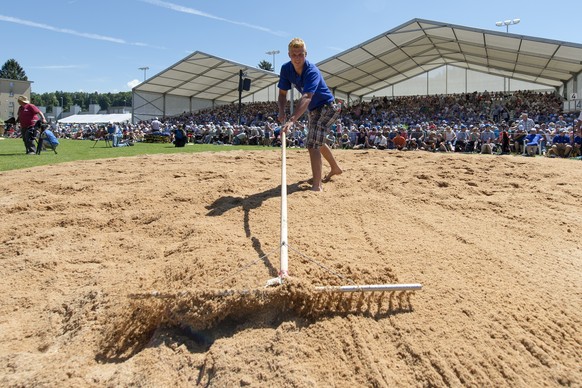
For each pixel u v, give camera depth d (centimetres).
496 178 562
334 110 484
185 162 749
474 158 706
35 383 217
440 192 494
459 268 298
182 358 224
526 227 387
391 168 630
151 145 2022
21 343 256
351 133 2055
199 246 333
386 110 3444
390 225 385
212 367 213
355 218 402
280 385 197
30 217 440
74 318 271
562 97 3023
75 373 225
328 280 273
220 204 455
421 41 2898
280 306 246
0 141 2003
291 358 212
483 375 201
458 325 234
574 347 220
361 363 211
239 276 275
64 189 544
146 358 227
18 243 377
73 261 343
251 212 416
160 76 3538
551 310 249
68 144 2062
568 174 579
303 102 436
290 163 710
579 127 1294
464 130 1775
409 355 215
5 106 7206
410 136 1908
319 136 484
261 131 2219
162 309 248
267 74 3516
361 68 3319
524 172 593
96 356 240
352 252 320
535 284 279
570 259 321
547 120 2473
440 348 217
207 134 2491
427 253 321
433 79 3862
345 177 564
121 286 291
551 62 2609
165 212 439
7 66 11744
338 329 232
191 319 240
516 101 3130
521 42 2344
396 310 248
